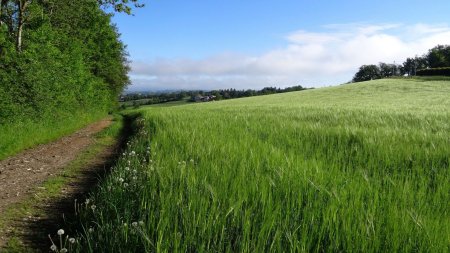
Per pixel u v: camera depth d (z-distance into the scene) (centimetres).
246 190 460
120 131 2288
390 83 7969
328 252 332
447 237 342
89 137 1916
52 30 2516
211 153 730
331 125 1374
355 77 19225
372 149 813
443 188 523
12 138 1363
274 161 637
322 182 498
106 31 4528
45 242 505
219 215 397
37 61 1811
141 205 446
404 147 820
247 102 6028
